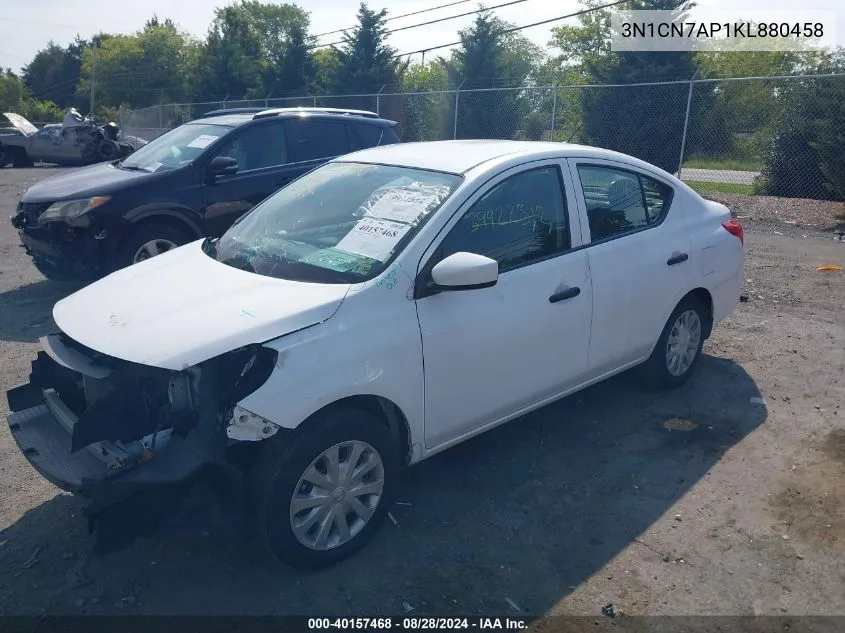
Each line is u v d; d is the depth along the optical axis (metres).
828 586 3.12
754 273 8.58
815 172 15.59
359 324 3.17
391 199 3.77
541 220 3.99
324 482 3.13
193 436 2.94
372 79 29.56
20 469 4.06
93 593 3.07
